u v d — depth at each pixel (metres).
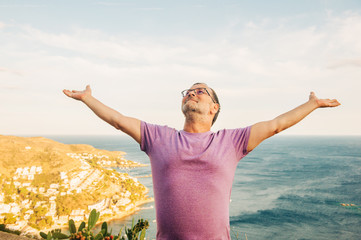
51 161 143.38
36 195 106.12
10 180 120.00
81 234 2.06
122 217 93.19
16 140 165.25
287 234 69.06
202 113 1.88
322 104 1.85
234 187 125.62
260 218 81.56
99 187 121.19
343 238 66.56
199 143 1.74
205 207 1.62
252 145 1.78
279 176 155.25
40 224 84.31
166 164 1.70
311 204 96.50
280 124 1.77
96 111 1.87
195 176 1.66
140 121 1.90
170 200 1.66
